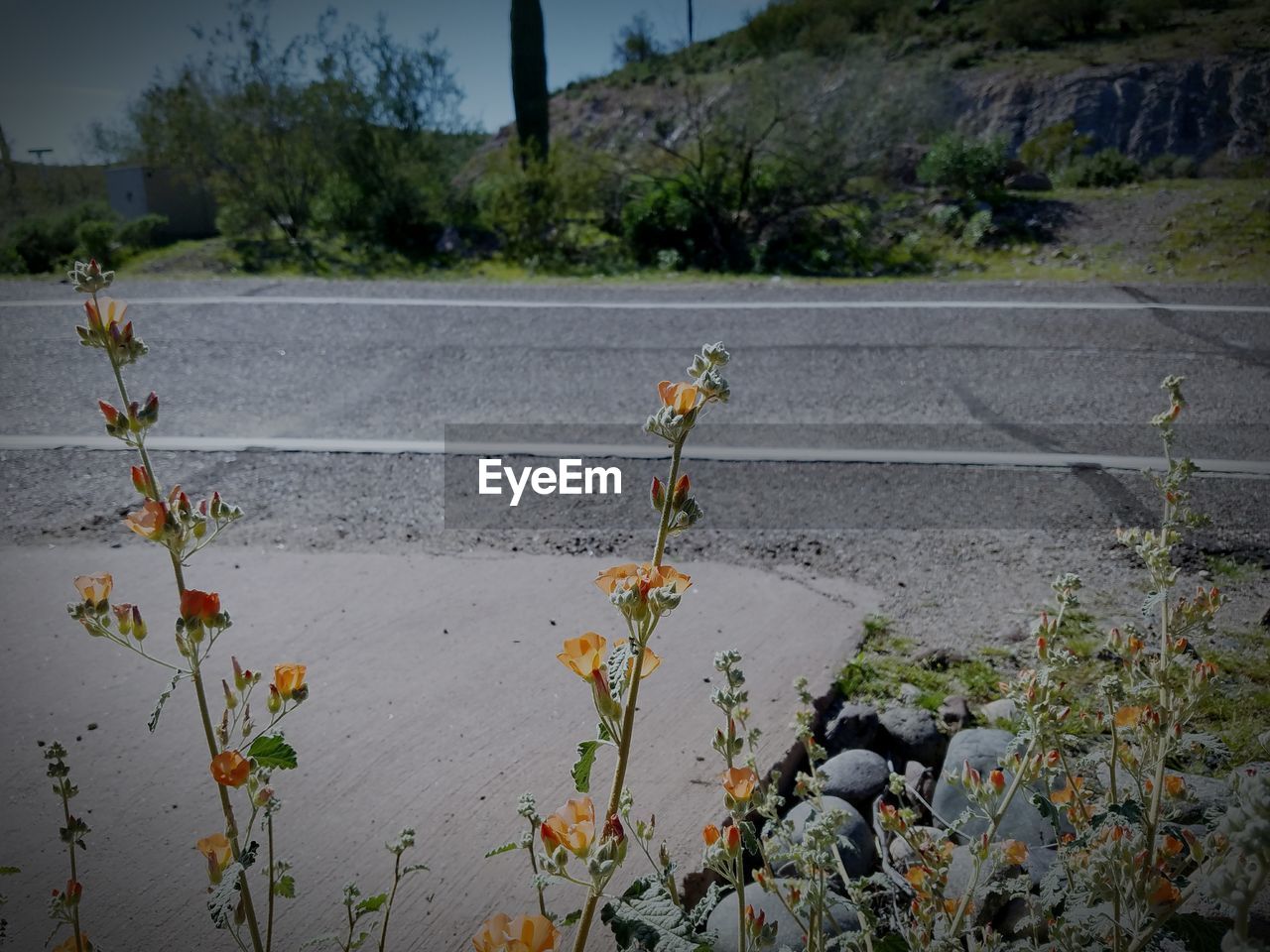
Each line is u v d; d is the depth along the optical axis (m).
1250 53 23.45
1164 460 5.24
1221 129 22.20
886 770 2.87
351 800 2.75
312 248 14.39
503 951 1.16
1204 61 23.62
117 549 4.47
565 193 14.40
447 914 2.34
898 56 27.23
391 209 14.60
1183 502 2.25
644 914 1.29
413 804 2.73
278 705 1.50
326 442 5.89
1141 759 1.98
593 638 1.27
